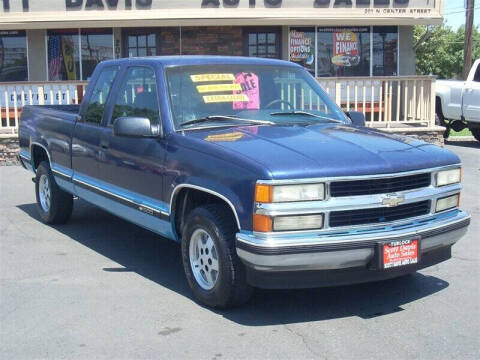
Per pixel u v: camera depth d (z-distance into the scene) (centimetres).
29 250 630
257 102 541
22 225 737
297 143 444
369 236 411
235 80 544
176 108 503
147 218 517
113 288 512
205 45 1514
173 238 495
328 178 404
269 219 396
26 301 482
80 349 395
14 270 562
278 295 493
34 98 1394
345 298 486
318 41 1517
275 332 419
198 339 408
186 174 457
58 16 1418
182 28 1508
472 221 753
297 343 401
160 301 480
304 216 402
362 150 436
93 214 796
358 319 442
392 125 1305
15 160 1223
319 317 446
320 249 399
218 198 458
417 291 504
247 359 378
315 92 587
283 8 1428
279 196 396
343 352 387
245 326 429
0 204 862
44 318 447
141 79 549
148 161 505
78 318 446
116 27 1487
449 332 418
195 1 1422
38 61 1520
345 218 414
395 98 1502
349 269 415
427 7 1455
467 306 468
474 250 628
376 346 396
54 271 559
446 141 1645
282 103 555
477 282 526
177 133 483
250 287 438
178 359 380
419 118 1305
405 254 425
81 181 628
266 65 575
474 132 1616
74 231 709
